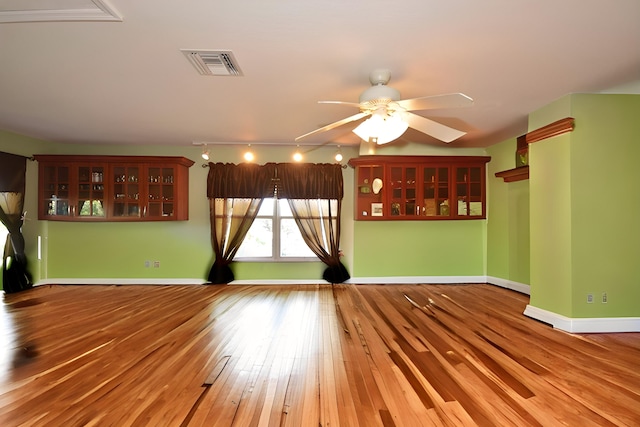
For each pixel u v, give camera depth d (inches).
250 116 147.9
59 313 147.3
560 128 123.9
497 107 135.7
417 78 106.7
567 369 94.1
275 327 130.1
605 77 107.4
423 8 70.9
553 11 71.6
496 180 203.3
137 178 197.9
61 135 184.9
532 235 141.8
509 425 69.3
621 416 72.1
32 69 101.4
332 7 70.8
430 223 214.2
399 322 136.3
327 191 207.8
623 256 123.7
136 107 136.3
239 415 72.7
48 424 69.3
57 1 68.9
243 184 207.2
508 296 179.2
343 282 211.8
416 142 204.4
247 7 70.8
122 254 209.2
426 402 77.7
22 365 96.4
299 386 85.2
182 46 87.7
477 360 100.1
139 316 143.4
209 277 209.9
